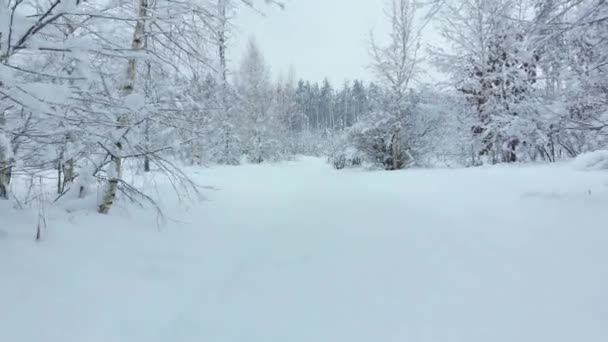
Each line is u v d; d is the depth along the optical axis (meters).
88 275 2.07
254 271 2.46
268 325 1.73
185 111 3.72
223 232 3.54
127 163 3.73
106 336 1.60
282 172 12.19
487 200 4.25
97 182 3.75
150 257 2.58
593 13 3.38
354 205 4.49
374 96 13.30
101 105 2.47
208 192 5.93
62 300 1.78
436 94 12.49
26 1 2.30
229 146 18.25
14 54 2.20
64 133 2.64
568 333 1.47
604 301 1.71
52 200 3.46
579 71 4.43
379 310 1.78
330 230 3.37
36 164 2.89
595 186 4.41
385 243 2.85
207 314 1.88
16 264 1.95
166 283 2.23
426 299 1.86
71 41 1.91
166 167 3.55
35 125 2.51
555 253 2.37
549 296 1.80
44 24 1.91
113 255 2.43
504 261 2.30
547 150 11.12
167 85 3.81
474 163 12.36
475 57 11.34
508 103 9.60
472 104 12.03
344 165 15.09
